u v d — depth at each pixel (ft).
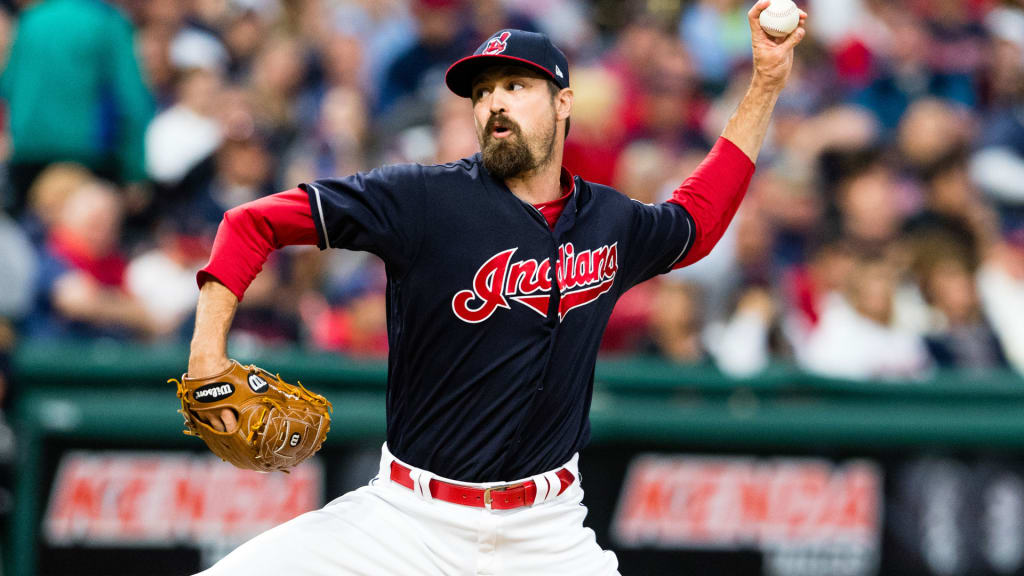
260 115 94.43
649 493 70.08
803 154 108.58
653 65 111.55
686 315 81.76
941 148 105.29
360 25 115.03
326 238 35.83
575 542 39.09
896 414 73.61
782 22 42.01
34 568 62.69
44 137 83.51
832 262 94.68
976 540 74.18
